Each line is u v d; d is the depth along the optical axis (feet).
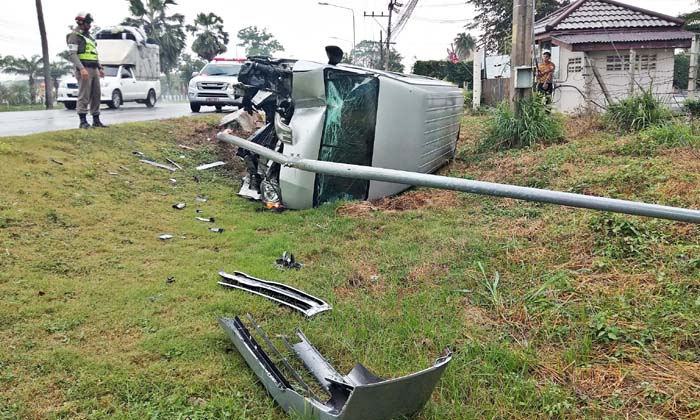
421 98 26.18
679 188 20.08
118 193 23.77
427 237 19.36
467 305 14.32
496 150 32.58
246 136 33.01
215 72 59.47
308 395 10.38
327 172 12.90
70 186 22.82
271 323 13.38
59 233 18.31
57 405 9.92
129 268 16.40
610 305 13.55
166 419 9.64
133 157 28.89
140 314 13.47
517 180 25.12
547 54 41.32
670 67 53.36
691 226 17.12
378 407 8.75
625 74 51.13
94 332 12.48
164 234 19.95
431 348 12.17
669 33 53.98
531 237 18.45
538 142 31.45
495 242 18.30
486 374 10.96
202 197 25.90
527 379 10.98
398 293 15.16
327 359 11.87
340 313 13.70
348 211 22.90
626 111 32.53
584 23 57.06
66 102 62.54
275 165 24.71
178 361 11.47
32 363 11.07
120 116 50.85
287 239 19.93
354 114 23.84
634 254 16.15
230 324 12.02
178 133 35.40
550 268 16.02
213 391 10.54
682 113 34.76
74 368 11.01
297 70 23.09
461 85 91.15
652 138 27.73
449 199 24.40
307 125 23.56
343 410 8.60
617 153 27.09
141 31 77.20
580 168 25.08
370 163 24.67
